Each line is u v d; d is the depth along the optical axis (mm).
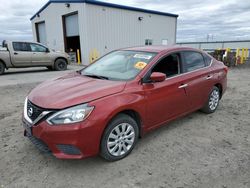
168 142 3680
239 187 2596
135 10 19594
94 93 2877
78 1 16641
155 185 2621
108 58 4305
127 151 3219
